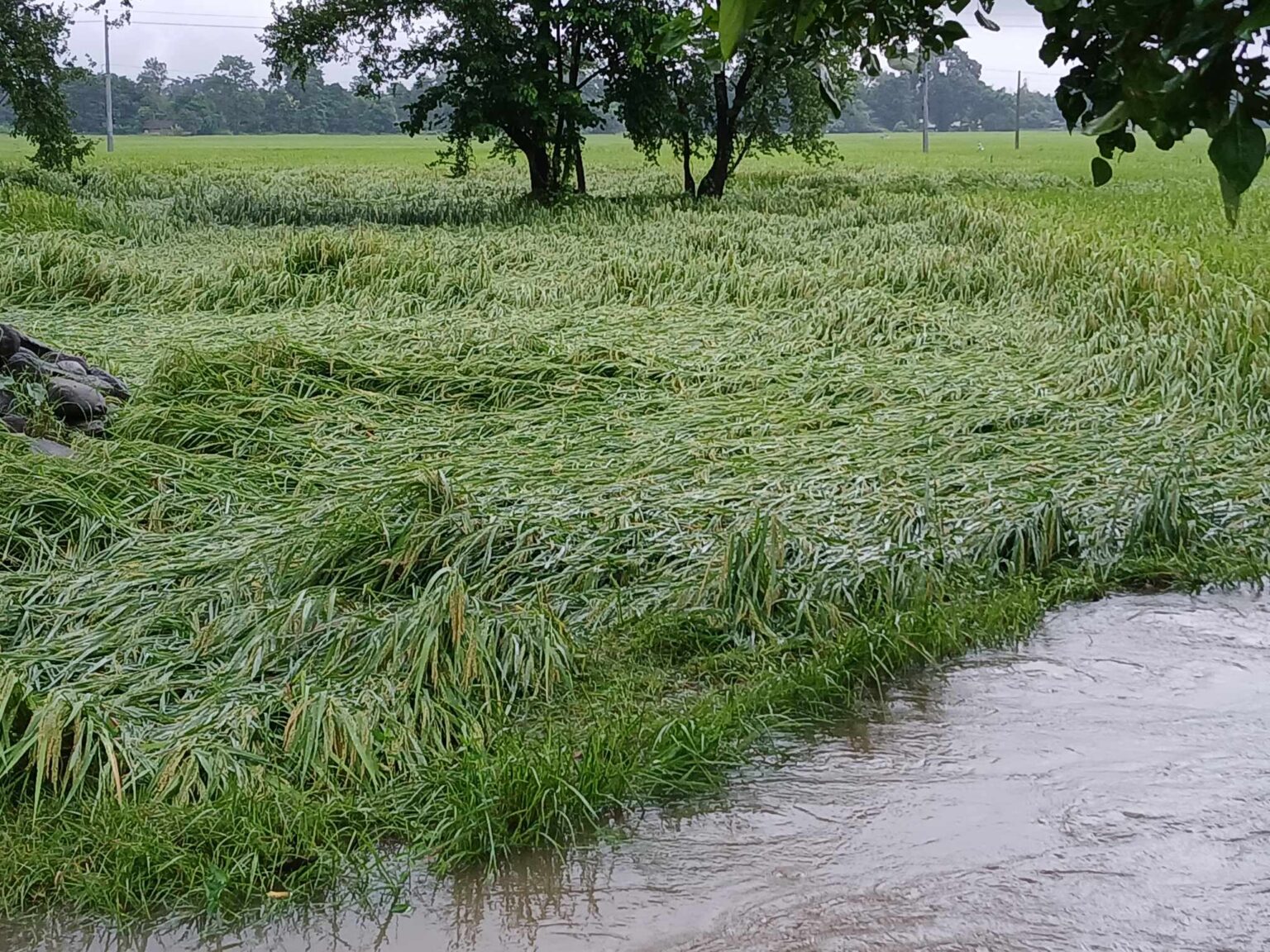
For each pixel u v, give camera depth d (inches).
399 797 185.2
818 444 342.6
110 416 361.4
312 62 1162.6
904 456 331.0
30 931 159.9
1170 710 213.0
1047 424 360.2
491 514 277.9
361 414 375.6
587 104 1204.5
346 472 323.6
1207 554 272.2
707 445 339.3
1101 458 327.6
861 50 121.1
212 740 193.0
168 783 183.2
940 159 2143.2
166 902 164.4
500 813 178.2
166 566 258.7
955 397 392.2
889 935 157.8
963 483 307.0
